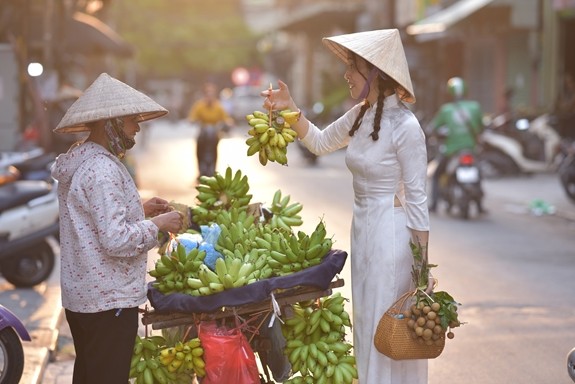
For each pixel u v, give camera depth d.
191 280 7.74
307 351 7.98
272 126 8.37
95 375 7.32
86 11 46.38
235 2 119.56
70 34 37.47
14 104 25.48
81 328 7.49
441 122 23.30
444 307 7.59
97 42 37.72
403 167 7.78
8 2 29.80
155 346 8.09
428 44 51.28
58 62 34.84
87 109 7.21
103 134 7.34
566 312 13.48
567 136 31.89
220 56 112.06
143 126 52.00
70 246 7.26
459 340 12.03
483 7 38.81
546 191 28.61
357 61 7.87
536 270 16.58
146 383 7.93
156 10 109.88
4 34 29.84
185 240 8.31
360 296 8.04
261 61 117.50
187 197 27.75
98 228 7.09
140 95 7.36
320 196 27.97
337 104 59.72
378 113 7.78
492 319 13.08
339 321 8.05
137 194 7.38
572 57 39.22
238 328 7.79
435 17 46.09
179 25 109.88
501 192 28.48
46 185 15.33
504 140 31.92
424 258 7.75
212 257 8.30
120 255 7.13
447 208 24.08
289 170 37.66
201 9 114.25
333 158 44.97
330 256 7.97
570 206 25.27
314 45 81.81
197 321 7.73
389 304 7.88
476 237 20.33
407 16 57.25
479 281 15.58
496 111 44.53
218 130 28.81
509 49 43.59
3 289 15.18
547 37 39.66
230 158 42.88
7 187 15.09
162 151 49.84
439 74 51.06
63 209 7.32
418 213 7.75
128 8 103.69
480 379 10.44
